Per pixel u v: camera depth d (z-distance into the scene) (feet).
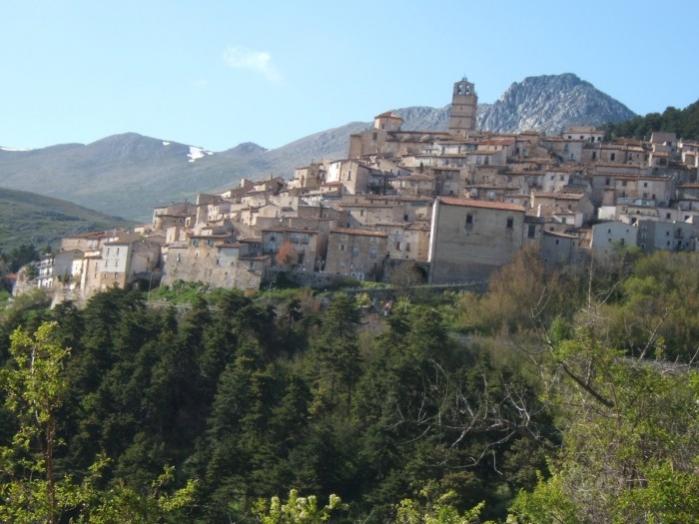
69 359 408.46
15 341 128.98
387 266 580.30
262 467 338.34
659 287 484.33
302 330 484.33
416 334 420.36
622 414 125.49
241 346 439.22
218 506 306.96
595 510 123.54
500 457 282.77
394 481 293.84
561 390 137.08
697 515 108.58
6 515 127.85
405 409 337.52
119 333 440.45
